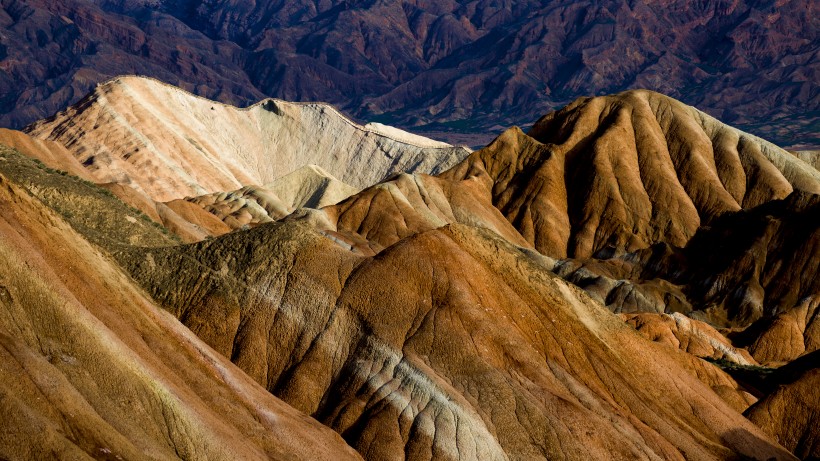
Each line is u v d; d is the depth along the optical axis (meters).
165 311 70.81
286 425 66.06
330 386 75.75
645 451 72.88
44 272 55.72
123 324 62.00
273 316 79.94
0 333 49.31
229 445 58.00
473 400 73.31
